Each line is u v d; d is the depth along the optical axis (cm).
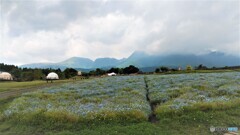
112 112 1786
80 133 1454
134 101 2423
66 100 2841
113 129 1485
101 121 1686
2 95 4159
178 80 4553
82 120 1691
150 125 1541
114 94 3097
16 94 4134
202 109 1812
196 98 2323
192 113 1730
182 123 1584
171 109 1836
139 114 1747
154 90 3312
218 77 4781
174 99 2391
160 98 2600
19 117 1856
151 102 2573
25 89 5303
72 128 1592
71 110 1948
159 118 1755
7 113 1984
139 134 1378
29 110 2025
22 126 1667
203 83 3659
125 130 1449
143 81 5084
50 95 3334
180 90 2984
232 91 2675
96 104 2294
